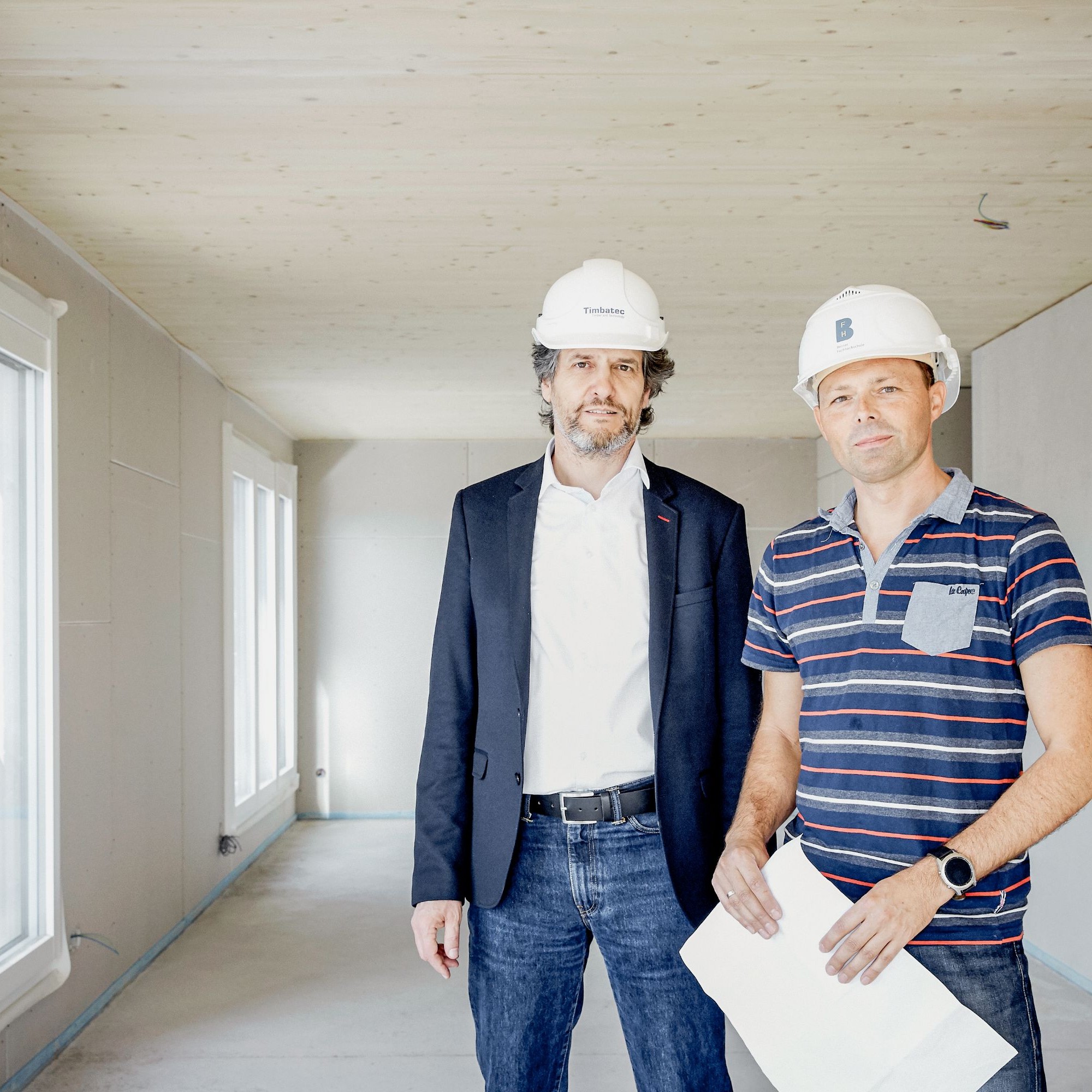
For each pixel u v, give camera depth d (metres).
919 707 1.31
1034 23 2.12
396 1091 2.92
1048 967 3.96
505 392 5.88
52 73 2.30
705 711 1.70
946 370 1.49
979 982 1.27
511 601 1.75
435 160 2.78
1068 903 3.84
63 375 3.36
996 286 3.90
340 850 6.23
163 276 3.75
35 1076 3.02
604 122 2.56
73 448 3.43
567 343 1.72
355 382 5.59
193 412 4.89
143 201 3.05
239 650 5.95
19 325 2.93
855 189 3.00
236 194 3.00
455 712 1.81
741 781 1.70
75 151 2.71
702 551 1.74
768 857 1.45
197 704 4.81
